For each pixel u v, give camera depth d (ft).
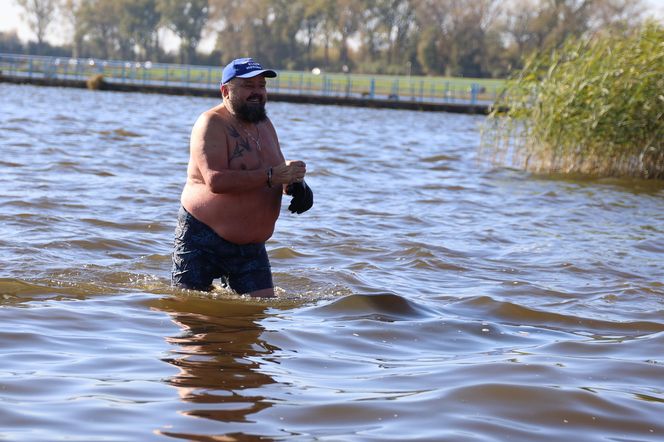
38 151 61.21
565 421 15.58
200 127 24.16
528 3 336.70
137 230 35.17
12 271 26.53
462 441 14.37
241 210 24.13
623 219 43.57
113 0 457.68
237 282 24.82
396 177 58.39
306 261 30.76
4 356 18.06
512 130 71.10
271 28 426.10
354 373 17.93
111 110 123.03
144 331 20.52
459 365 18.63
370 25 410.72
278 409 15.55
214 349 19.21
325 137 92.32
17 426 14.25
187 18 434.71
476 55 356.59
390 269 30.14
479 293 26.68
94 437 13.93
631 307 25.50
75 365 17.65
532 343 21.04
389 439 14.32
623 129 62.28
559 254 33.58
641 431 15.30
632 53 64.03
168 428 14.44
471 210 44.96
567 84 65.00
